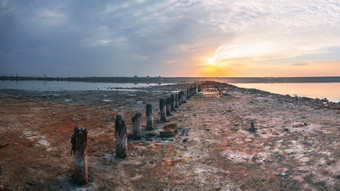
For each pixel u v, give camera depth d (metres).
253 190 5.23
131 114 14.45
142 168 6.33
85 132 5.04
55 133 8.61
